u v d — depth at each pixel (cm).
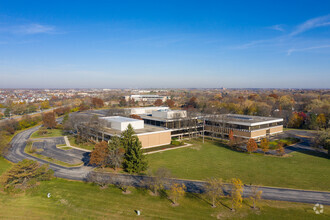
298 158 6950
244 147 8250
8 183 4512
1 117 15788
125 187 4581
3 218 3578
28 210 3806
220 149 8025
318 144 7825
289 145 8581
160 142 8406
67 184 4881
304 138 9762
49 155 7212
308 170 5894
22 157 7025
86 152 7562
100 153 5644
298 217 3688
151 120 10756
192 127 9931
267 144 7225
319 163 6462
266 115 13812
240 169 5966
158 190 4678
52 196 4291
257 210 3897
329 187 4859
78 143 8756
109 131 8325
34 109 19112
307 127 12088
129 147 5853
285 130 11656
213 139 9694
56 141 9225
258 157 7056
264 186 4909
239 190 3897
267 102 17238
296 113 12962
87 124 8944
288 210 3900
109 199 4234
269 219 3628
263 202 4191
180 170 5856
